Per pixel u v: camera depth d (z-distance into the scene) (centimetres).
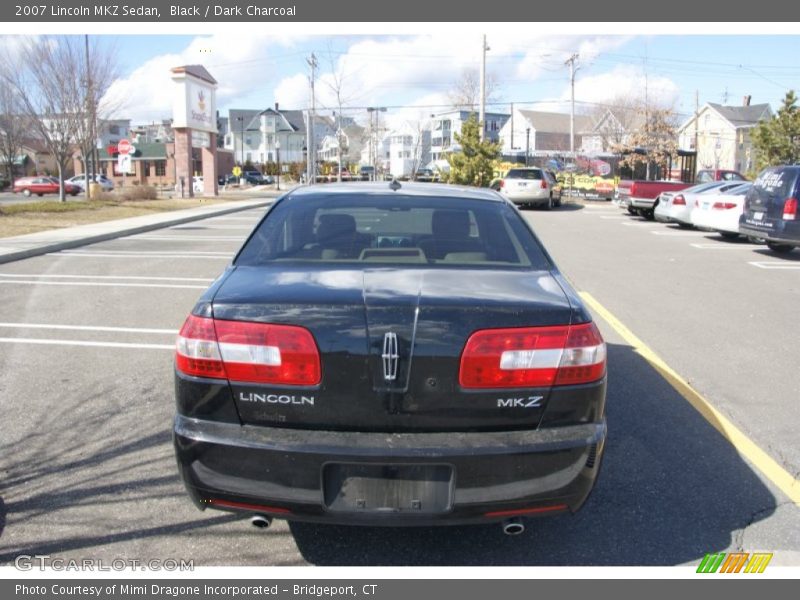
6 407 470
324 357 263
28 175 7025
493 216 381
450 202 391
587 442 269
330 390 264
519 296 285
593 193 3503
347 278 301
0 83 3572
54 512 336
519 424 271
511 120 7238
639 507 349
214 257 1212
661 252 1317
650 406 488
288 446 258
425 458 255
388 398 263
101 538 316
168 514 336
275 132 9912
